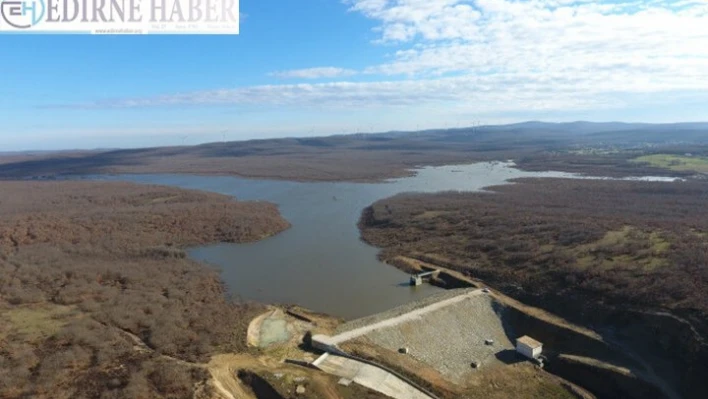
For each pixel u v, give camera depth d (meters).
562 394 52.19
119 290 75.06
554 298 70.12
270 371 51.78
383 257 99.06
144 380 47.72
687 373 52.25
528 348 59.31
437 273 86.94
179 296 73.44
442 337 62.19
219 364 53.56
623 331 60.62
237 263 96.62
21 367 48.53
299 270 91.88
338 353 57.03
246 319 66.56
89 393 45.53
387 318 64.50
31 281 75.56
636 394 51.41
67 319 62.09
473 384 53.78
